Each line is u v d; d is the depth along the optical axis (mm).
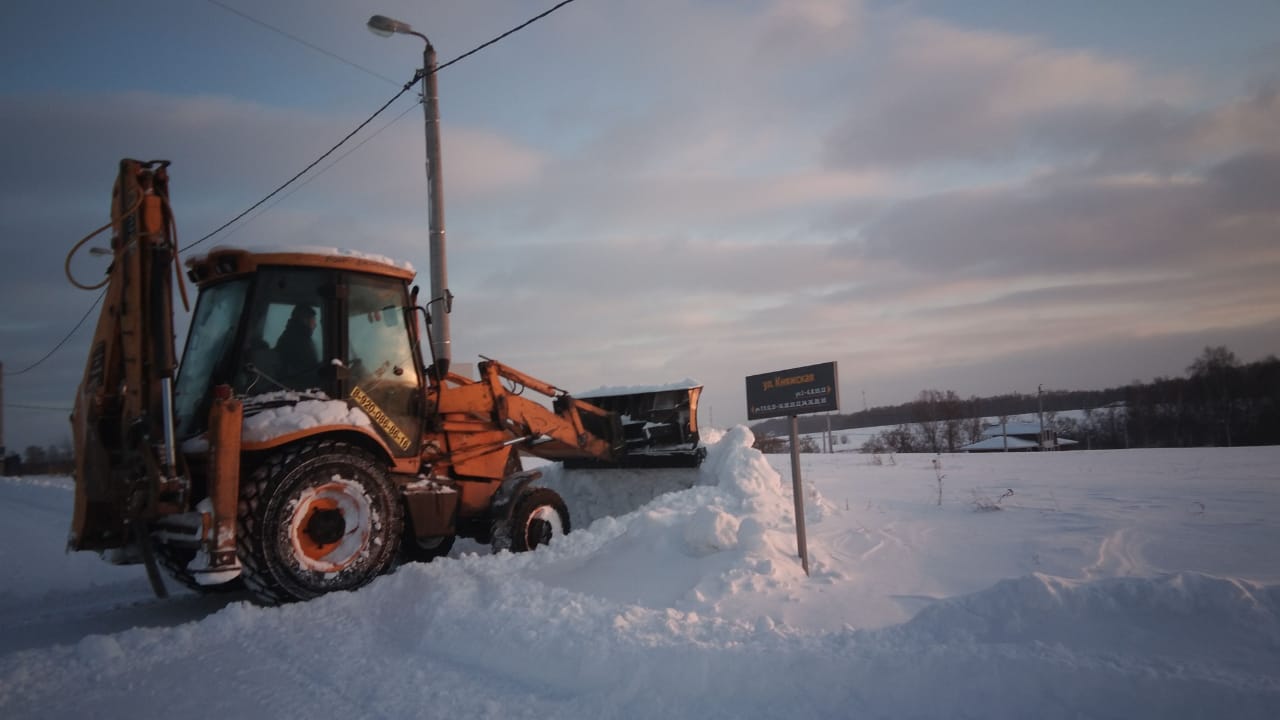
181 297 5934
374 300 7160
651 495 10008
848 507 9078
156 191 6000
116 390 5992
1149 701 2922
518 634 4648
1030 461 19953
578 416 9586
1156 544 6648
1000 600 3846
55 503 18672
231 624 5309
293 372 6461
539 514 8039
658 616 4754
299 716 3803
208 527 5414
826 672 3570
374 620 5508
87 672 4520
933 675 3352
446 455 7930
